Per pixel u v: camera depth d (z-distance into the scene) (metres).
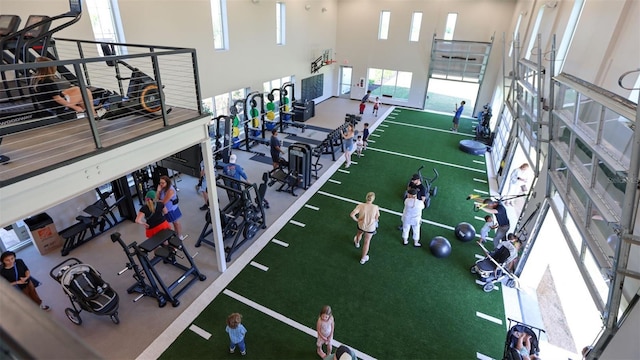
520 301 6.10
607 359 3.43
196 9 9.70
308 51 16.67
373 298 6.01
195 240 7.31
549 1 7.89
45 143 3.98
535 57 8.46
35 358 0.62
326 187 9.83
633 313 3.22
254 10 12.16
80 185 3.79
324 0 17.00
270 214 8.38
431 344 5.23
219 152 10.69
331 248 7.23
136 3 8.02
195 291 6.01
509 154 9.58
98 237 7.25
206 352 4.98
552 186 5.82
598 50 4.86
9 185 3.14
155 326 5.34
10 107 4.03
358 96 20.02
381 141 13.59
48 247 6.74
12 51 4.66
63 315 5.48
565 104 5.69
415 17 17.28
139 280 5.68
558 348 5.22
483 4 15.66
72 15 4.57
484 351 5.16
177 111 5.40
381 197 9.39
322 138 13.48
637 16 3.89
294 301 5.88
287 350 5.05
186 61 9.77
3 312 0.69
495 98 15.53
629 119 3.12
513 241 6.37
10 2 5.96
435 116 17.28
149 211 6.25
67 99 4.21
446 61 17.16
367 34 18.44
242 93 12.91
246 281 6.27
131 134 4.33
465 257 7.14
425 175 10.80
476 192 9.85
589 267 4.70
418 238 7.34
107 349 4.98
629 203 2.99
